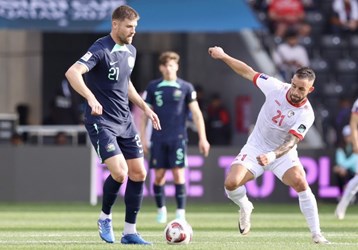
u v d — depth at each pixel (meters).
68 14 68.56
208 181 65.94
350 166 65.94
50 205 63.72
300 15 81.06
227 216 54.28
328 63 81.06
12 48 82.38
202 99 73.88
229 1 68.75
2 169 66.00
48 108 82.88
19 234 39.16
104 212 33.38
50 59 82.88
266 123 33.94
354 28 83.00
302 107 33.34
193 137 71.75
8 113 82.38
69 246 31.64
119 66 32.31
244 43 75.56
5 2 68.25
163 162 48.09
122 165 31.97
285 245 32.75
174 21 68.38
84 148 65.75
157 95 48.19
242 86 75.75
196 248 30.98
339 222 49.47
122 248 30.72
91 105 30.75
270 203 66.50
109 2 68.56
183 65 79.38
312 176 66.88
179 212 48.03
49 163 65.81
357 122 50.25
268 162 32.34
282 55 78.06
